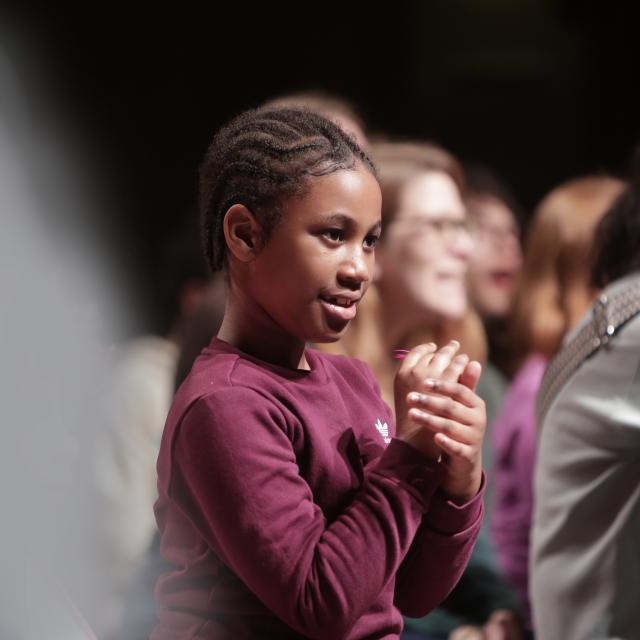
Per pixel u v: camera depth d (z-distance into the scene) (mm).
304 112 3861
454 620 7590
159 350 8930
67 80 18531
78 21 18609
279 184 3602
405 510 3557
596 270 6254
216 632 3648
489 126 21344
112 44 19000
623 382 5480
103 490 7910
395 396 3773
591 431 5551
